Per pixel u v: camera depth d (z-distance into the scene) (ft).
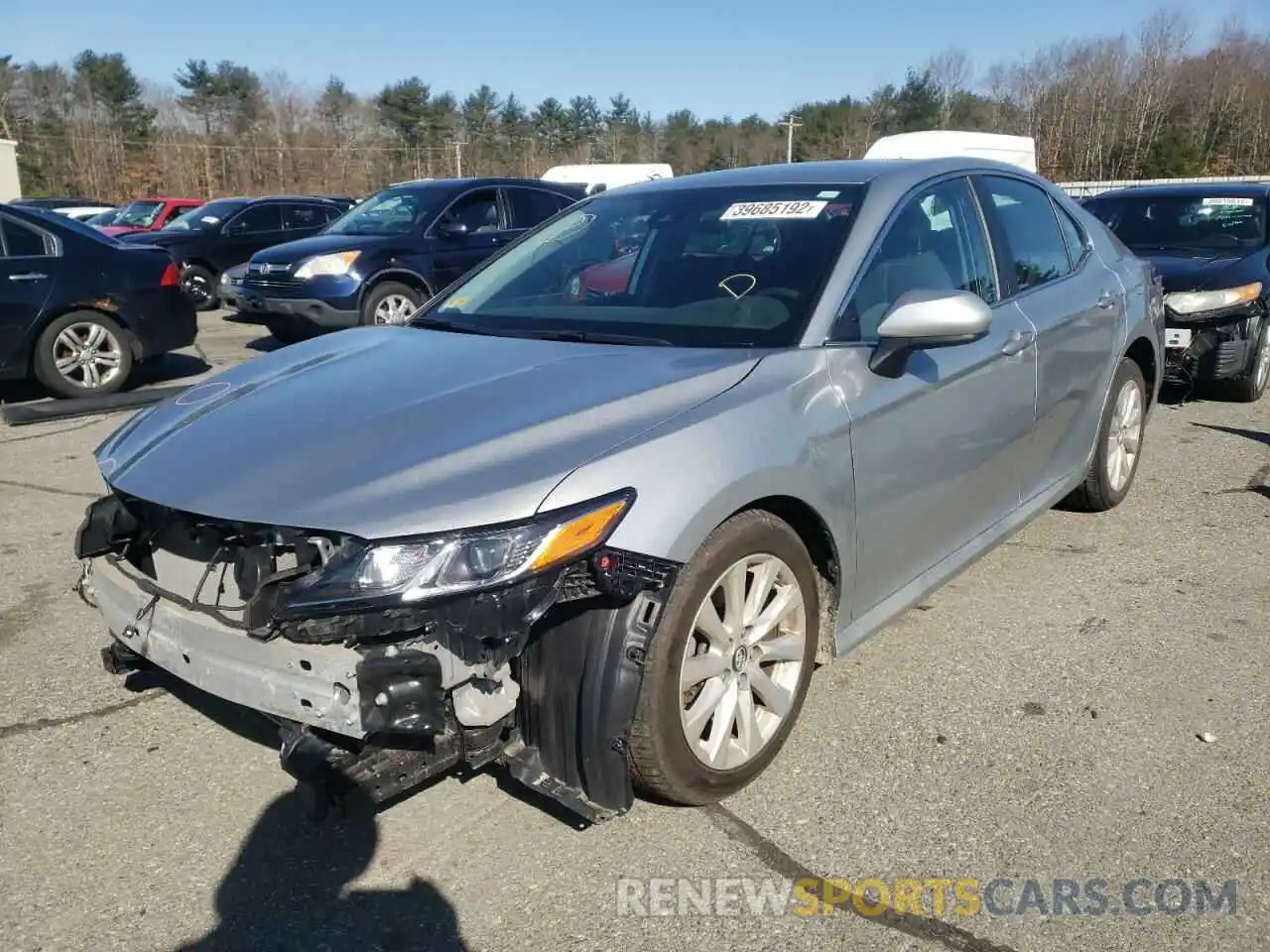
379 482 7.97
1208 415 24.02
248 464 8.56
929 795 9.50
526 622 7.69
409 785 8.18
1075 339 14.12
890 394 10.37
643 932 7.89
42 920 8.15
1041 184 15.06
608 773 8.35
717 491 8.49
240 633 8.07
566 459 8.09
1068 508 16.97
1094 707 10.97
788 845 8.86
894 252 11.41
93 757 10.36
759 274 11.01
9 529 17.06
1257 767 9.86
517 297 12.42
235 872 8.67
